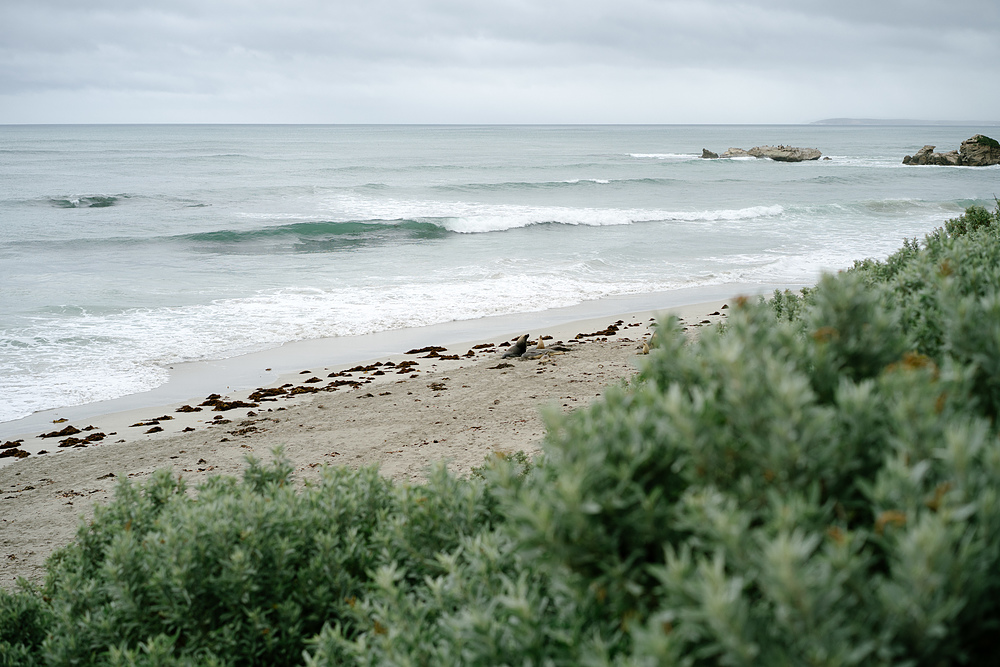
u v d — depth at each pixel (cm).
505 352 1524
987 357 208
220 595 323
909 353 228
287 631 320
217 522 342
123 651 309
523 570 242
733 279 2377
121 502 486
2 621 408
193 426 1179
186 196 4912
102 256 2883
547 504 184
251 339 1727
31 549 745
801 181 6391
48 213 4119
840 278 238
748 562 149
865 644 130
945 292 272
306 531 374
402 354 1589
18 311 1933
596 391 1102
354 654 249
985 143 8319
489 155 10350
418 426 1021
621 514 179
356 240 3316
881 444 178
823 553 155
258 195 5100
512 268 2603
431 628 236
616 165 8506
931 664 137
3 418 1256
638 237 3353
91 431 1177
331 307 2033
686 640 155
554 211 4344
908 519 144
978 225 912
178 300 2097
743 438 178
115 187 5494
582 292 2214
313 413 1173
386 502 410
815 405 205
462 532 310
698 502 160
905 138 19588
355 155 9969
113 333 1759
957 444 151
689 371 220
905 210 4259
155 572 335
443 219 3594
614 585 172
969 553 134
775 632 142
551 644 201
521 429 935
